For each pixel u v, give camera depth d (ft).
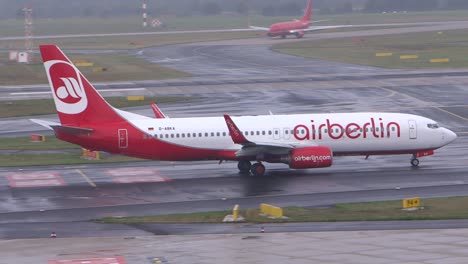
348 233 575.38
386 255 508.12
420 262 488.85
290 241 554.87
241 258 509.76
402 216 630.33
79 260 513.86
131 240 570.87
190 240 566.36
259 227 606.14
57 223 641.81
